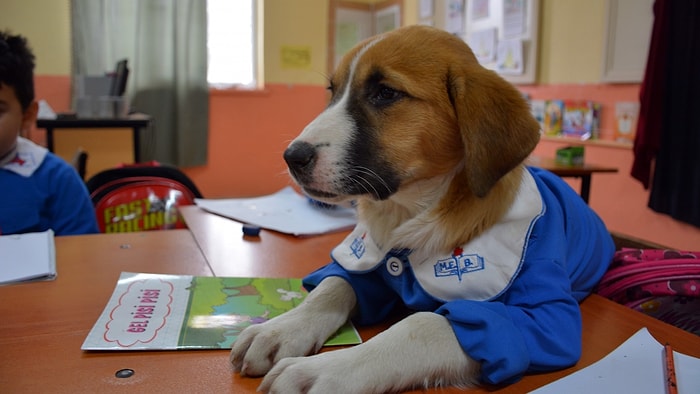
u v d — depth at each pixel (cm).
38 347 77
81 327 84
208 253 127
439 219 87
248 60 464
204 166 445
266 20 452
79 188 171
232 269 116
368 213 99
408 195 93
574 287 97
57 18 379
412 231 88
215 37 450
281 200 186
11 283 103
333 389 65
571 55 340
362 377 67
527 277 80
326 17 475
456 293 82
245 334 76
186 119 420
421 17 453
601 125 327
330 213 166
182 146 421
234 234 145
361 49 98
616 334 85
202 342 79
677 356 75
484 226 84
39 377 69
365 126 94
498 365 68
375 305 92
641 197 307
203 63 421
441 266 84
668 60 272
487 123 85
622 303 110
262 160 466
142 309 89
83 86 337
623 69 307
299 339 77
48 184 165
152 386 68
